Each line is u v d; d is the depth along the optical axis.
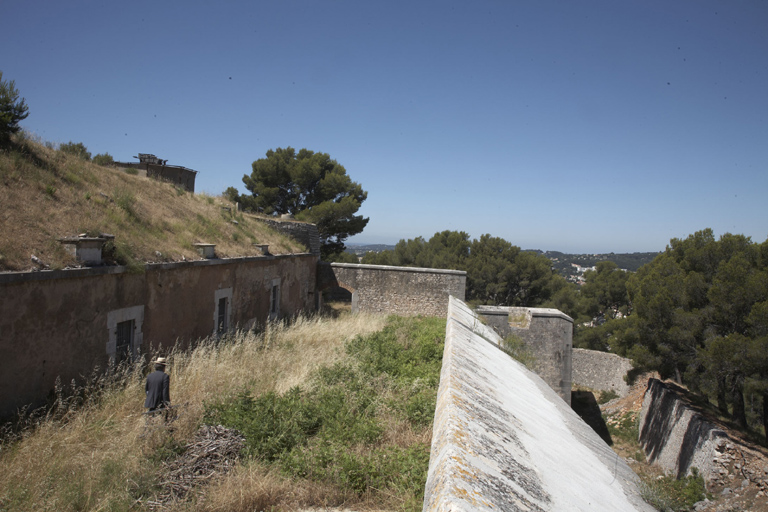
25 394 7.31
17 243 7.70
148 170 23.31
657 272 18.78
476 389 4.40
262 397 7.65
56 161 11.90
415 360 10.44
